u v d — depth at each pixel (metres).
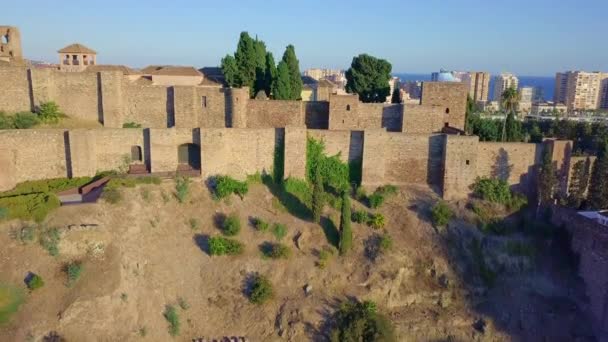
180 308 48.75
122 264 49.16
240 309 49.28
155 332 46.31
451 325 50.62
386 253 54.28
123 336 45.03
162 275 50.44
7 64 72.38
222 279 51.44
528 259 56.06
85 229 49.56
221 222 56.69
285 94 76.19
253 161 62.78
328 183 62.97
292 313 48.56
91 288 46.28
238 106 68.62
